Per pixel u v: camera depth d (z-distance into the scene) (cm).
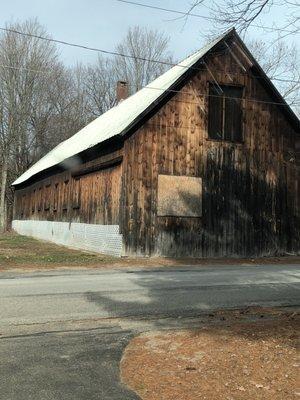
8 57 4447
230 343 638
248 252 2089
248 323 761
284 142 2198
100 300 945
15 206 4422
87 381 515
